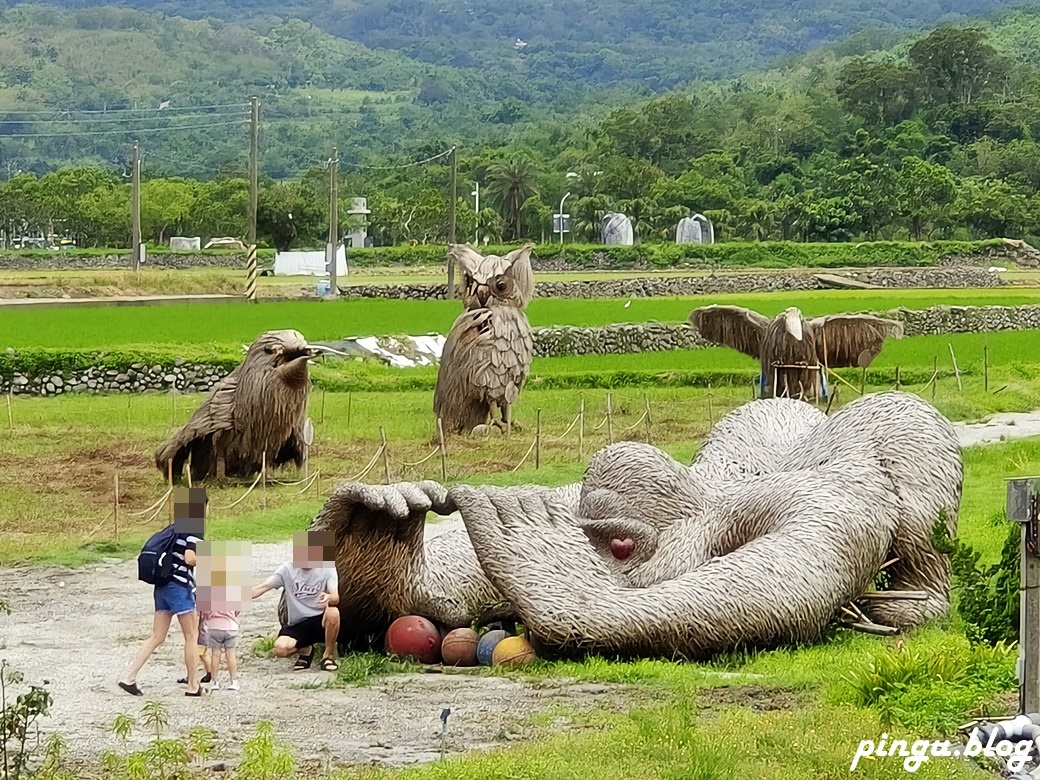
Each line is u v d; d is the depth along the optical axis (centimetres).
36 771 949
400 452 2552
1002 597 1155
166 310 5369
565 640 1206
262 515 1988
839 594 1282
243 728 1063
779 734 959
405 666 1248
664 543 1358
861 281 7762
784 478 1359
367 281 7119
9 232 10731
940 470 1409
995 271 8106
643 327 4253
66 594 1561
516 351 2773
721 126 13762
